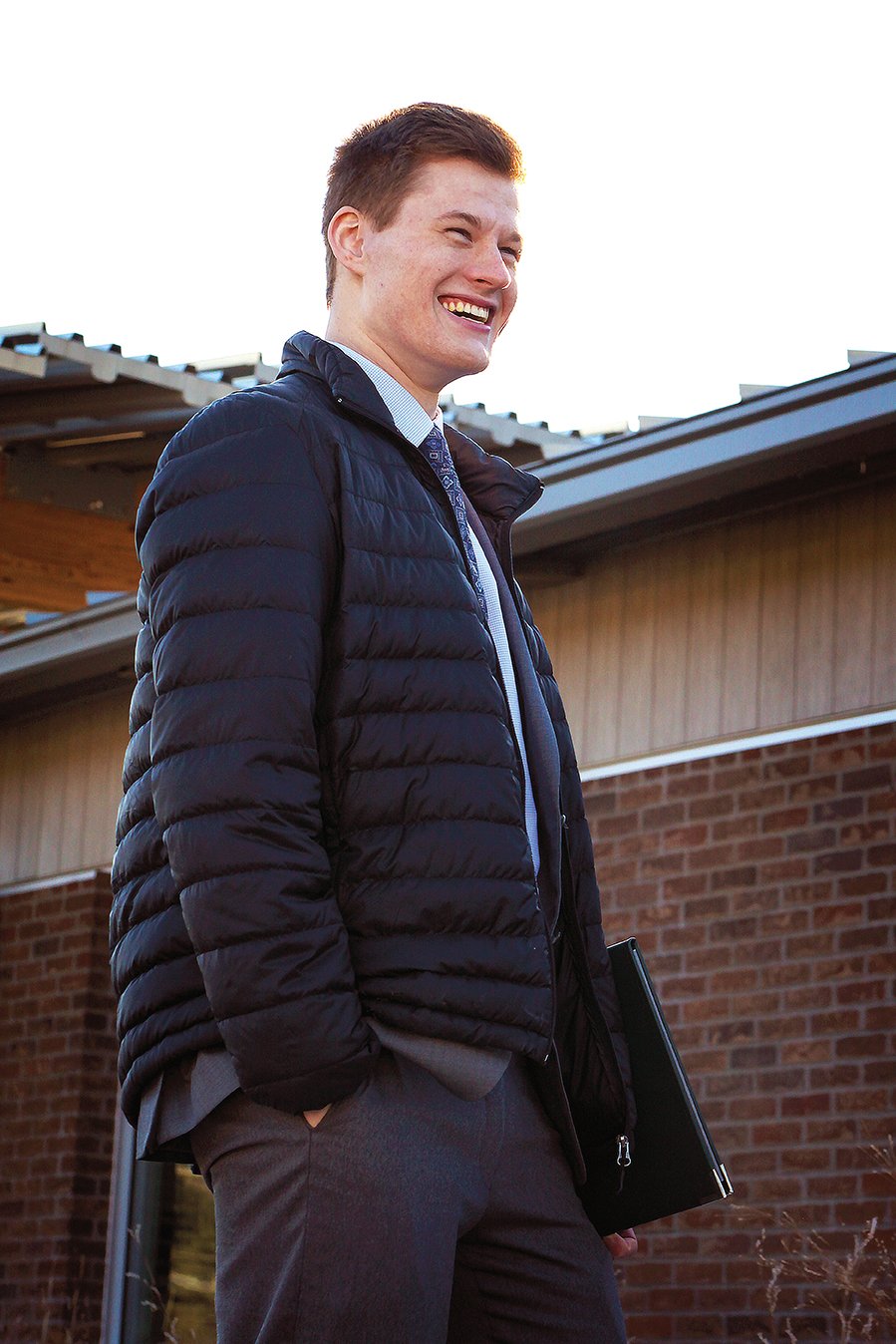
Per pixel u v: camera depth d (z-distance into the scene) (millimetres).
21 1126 8211
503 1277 2246
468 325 2396
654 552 6465
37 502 8750
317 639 2043
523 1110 2209
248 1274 1995
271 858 1926
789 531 6078
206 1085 2004
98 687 8352
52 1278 7816
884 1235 5418
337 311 2479
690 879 6148
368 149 2424
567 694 6641
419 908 2002
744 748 6113
